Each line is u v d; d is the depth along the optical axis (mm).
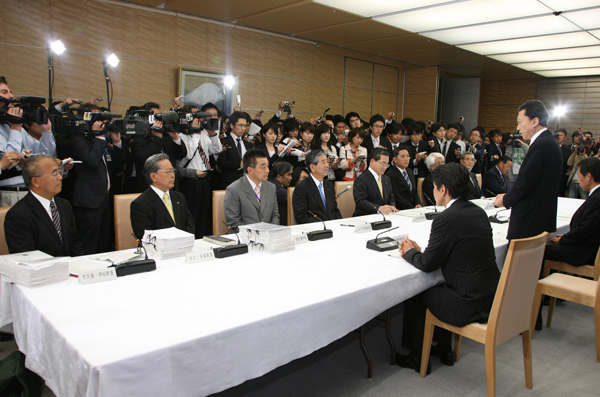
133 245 2576
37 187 2109
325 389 2020
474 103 9812
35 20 4504
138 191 3598
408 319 2355
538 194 2479
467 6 5004
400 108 9250
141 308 1391
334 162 4359
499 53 7535
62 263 1639
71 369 1125
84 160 3043
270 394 1971
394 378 2123
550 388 2074
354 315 1637
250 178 2895
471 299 1865
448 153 6207
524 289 1892
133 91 5312
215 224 2906
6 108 2760
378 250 2211
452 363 2266
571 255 2801
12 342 2363
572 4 4812
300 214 3221
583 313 3105
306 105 7352
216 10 5461
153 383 1110
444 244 1879
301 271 1839
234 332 1261
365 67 8297
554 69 9047
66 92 4785
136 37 5254
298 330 1439
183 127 3674
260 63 6559
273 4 5152
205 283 1649
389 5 5059
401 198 4098
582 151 6742
